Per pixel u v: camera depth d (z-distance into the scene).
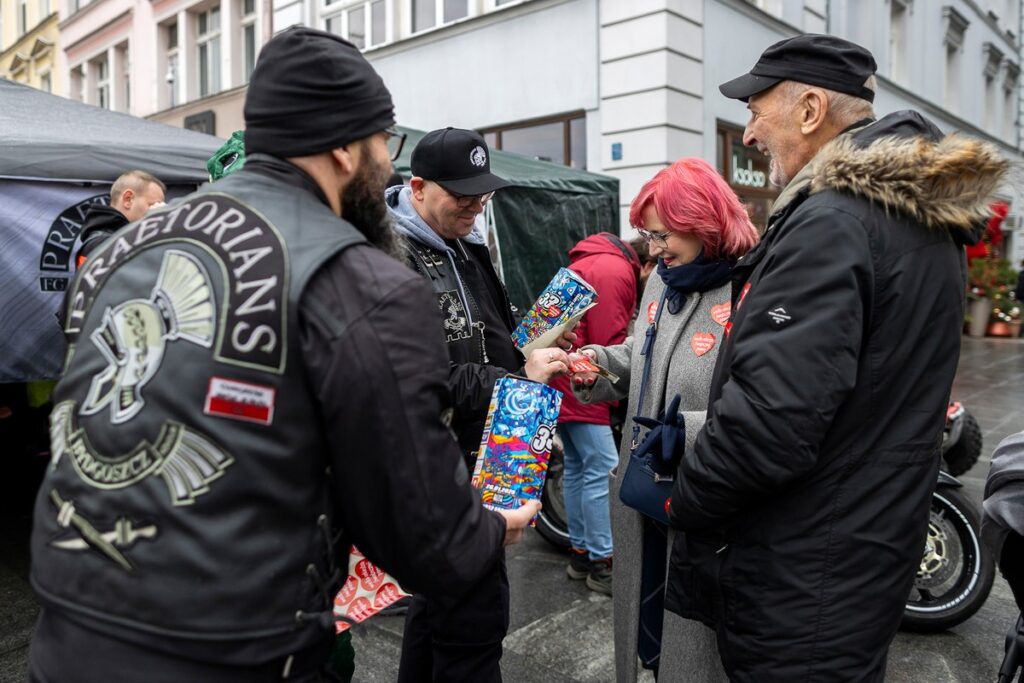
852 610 1.28
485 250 2.02
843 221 1.24
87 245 3.21
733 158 8.50
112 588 0.89
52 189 3.53
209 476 0.89
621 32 7.65
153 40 13.30
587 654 2.63
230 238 0.96
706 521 1.34
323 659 1.03
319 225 0.99
